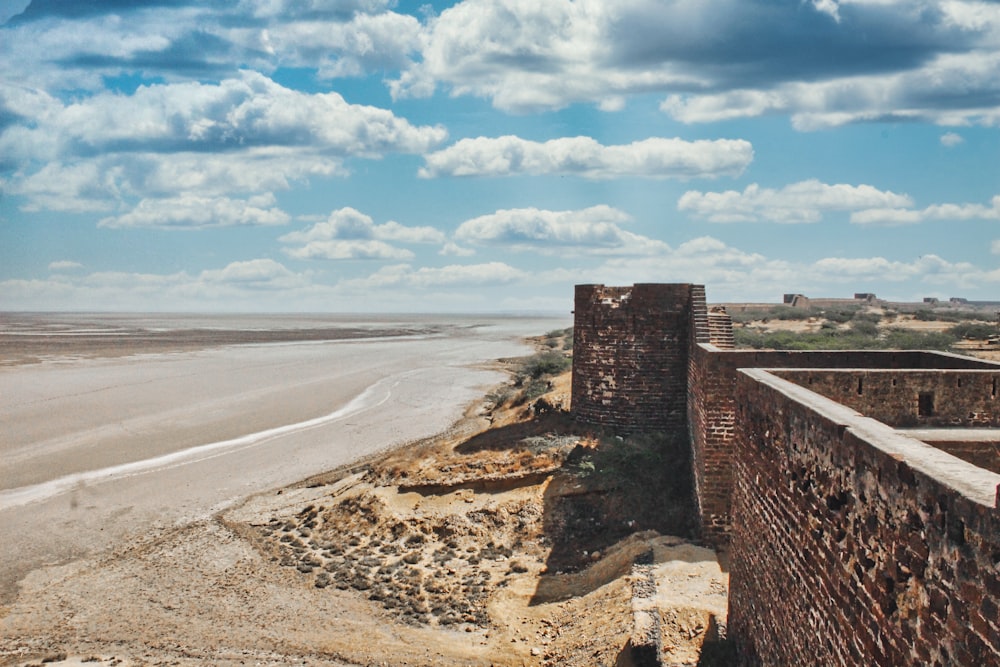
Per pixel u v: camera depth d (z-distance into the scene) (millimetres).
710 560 19172
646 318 28047
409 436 41969
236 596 21375
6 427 44469
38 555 24500
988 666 5277
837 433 8484
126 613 20328
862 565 7656
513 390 53656
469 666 17172
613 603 17766
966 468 6480
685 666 14383
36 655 18062
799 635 9688
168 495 30938
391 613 20250
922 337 50094
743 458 13266
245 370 77875
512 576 22062
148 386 63281
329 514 27672
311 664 17531
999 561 5176
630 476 25391
